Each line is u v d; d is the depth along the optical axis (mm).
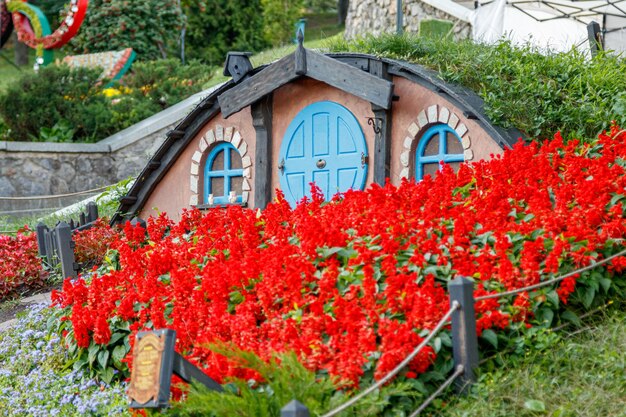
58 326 8789
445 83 10391
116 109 20250
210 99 12547
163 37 24547
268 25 32469
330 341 6008
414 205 7797
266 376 5777
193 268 8180
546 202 7230
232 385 6098
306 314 6371
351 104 11297
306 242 7164
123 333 7824
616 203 7703
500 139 9719
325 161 11523
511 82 10703
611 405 5707
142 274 8492
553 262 6527
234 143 12461
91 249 12539
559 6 15812
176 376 6281
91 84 20234
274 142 12070
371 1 20906
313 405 5430
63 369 8289
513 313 6391
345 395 5613
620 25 15336
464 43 11906
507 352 6301
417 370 5863
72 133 19594
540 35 16094
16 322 9992
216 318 6801
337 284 6777
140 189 13547
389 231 7164
